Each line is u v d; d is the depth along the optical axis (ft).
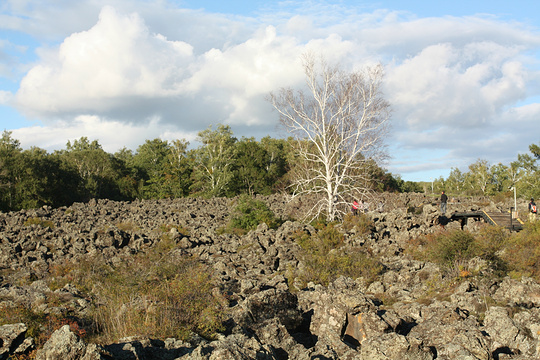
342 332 41.47
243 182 273.95
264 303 45.34
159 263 70.28
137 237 110.93
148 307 43.34
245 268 82.12
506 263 62.13
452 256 64.80
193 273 55.01
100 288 58.85
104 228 117.08
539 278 56.95
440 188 295.89
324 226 116.26
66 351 28.50
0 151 223.10
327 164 137.49
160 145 352.08
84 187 277.64
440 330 37.29
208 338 39.68
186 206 177.27
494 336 37.42
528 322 39.73
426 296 55.36
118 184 301.02
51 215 145.28
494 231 73.10
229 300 52.90
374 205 146.20
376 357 33.53
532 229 70.59
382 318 41.06
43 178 224.53
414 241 89.71
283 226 108.78
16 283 75.10
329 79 138.82
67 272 80.48
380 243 92.43
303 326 46.32
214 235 114.42
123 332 39.78
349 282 54.24
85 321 46.14
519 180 197.06
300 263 73.92
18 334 33.88
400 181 299.58
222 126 299.99
